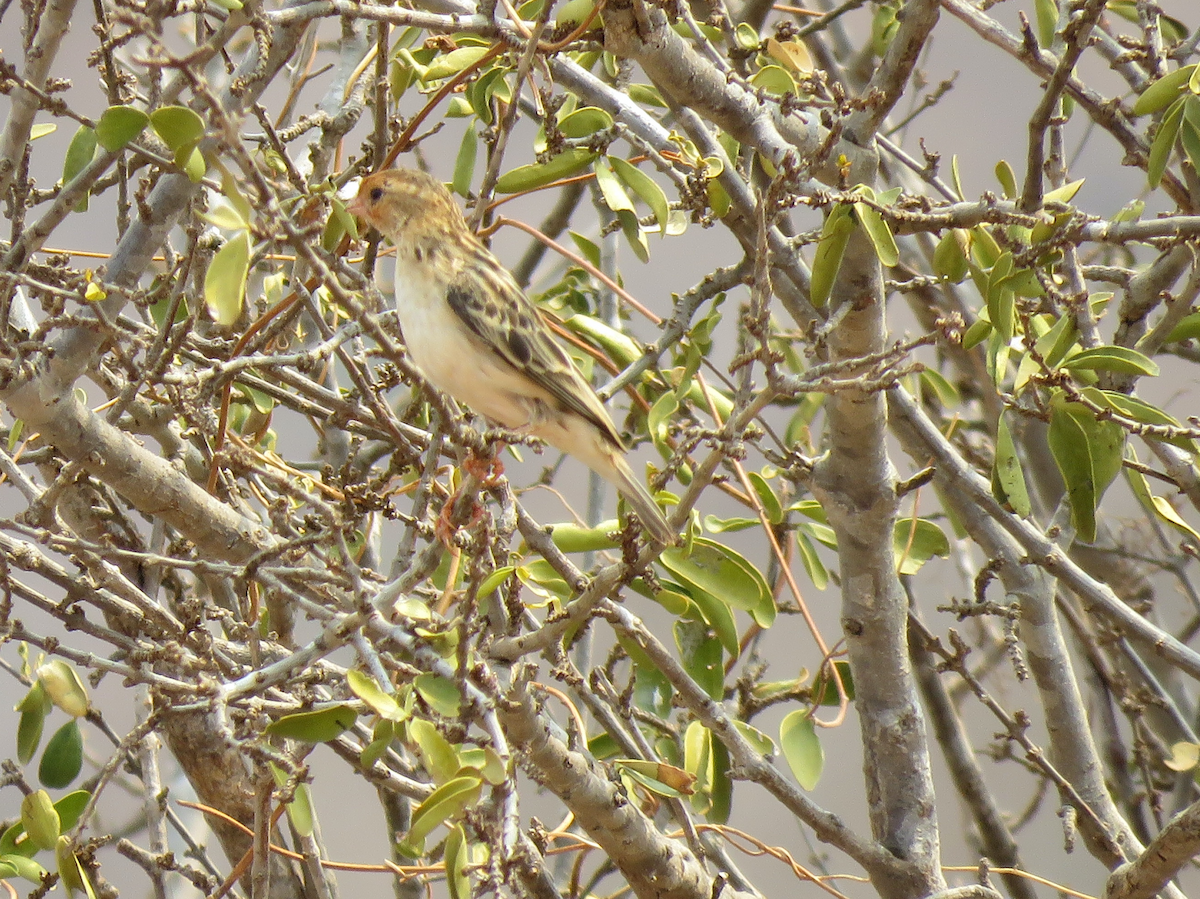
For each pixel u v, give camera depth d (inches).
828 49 587.5
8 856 315.0
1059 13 477.1
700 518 438.3
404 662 306.0
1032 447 577.3
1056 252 390.0
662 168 405.7
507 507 336.5
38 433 354.3
